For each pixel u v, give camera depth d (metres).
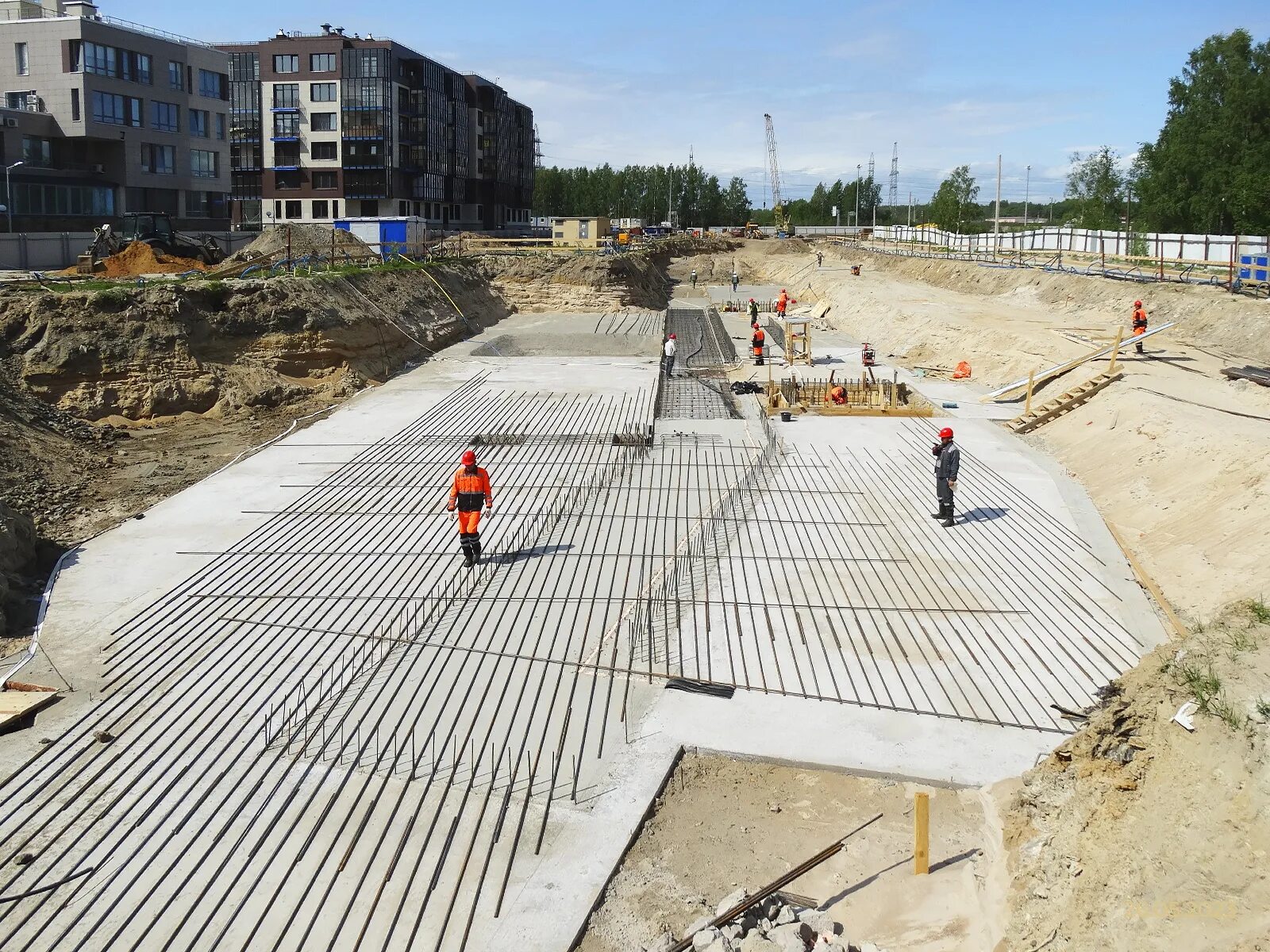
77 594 13.65
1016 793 8.77
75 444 20.34
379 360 29.62
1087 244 49.22
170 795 9.21
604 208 121.00
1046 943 6.85
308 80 64.38
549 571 14.39
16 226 42.16
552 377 29.56
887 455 20.67
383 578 14.18
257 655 11.87
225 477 19.16
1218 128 46.72
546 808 9.09
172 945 7.46
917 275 53.16
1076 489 18.33
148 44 47.84
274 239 38.50
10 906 7.80
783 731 10.40
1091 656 11.92
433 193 73.38
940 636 12.45
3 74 44.94
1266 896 6.01
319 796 9.19
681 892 8.20
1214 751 6.86
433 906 7.91
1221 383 21.73
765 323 41.34
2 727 10.22
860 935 7.65
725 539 15.70
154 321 23.94
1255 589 12.42
